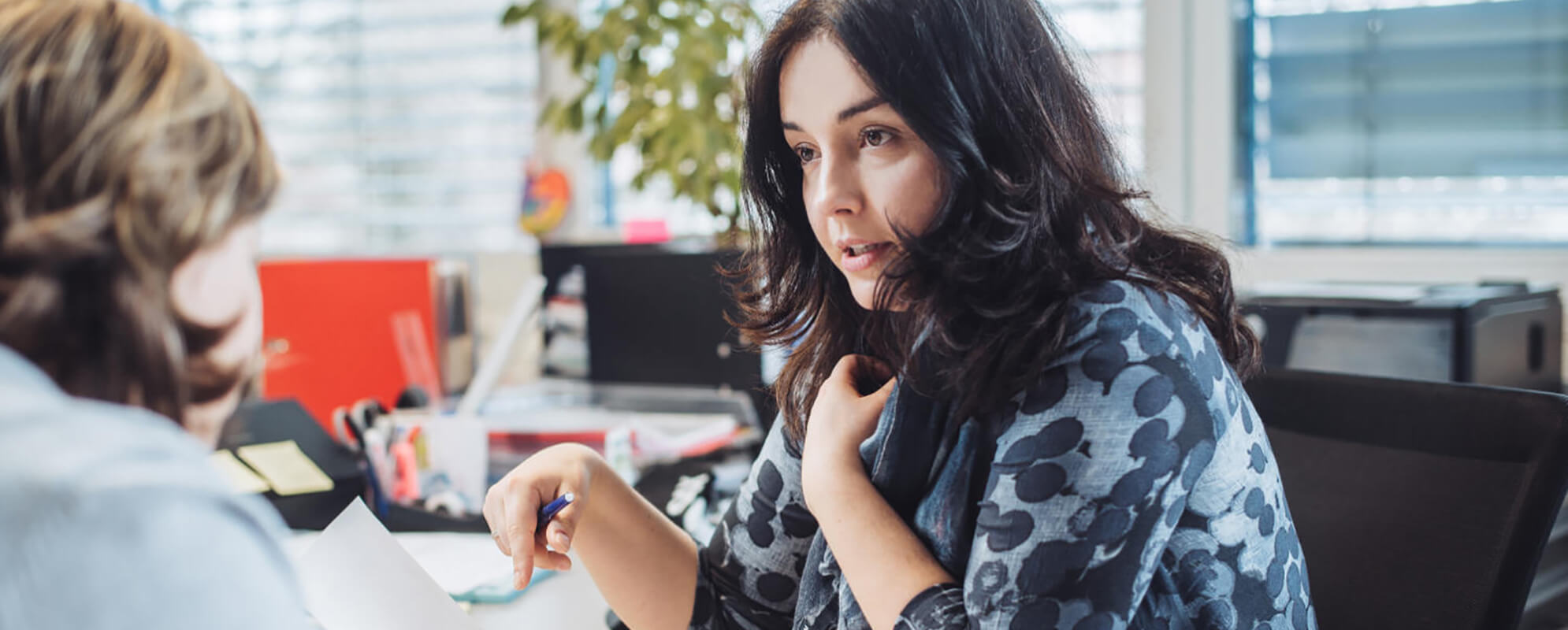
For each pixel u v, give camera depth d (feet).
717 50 6.83
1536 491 2.78
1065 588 2.10
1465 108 6.81
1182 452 2.16
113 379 1.48
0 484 1.29
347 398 6.66
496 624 3.25
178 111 1.55
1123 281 2.33
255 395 6.06
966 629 2.18
